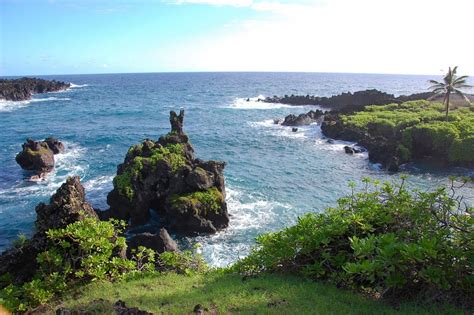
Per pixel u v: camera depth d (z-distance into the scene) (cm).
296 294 878
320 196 3706
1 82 13900
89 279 1140
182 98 13638
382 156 4850
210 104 11575
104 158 5031
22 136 6400
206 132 7019
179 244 2756
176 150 3572
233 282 1034
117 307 798
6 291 1017
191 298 924
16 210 3325
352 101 9869
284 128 7362
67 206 1343
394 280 750
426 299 765
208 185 3128
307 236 965
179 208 2892
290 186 4006
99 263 1135
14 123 7675
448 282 752
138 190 3052
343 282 904
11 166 4578
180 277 1176
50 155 4531
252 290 940
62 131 6900
